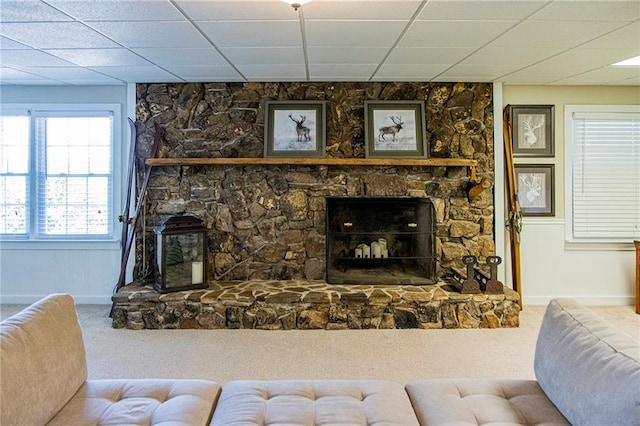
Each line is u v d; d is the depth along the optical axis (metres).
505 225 4.02
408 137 3.90
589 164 4.11
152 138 3.95
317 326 3.45
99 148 4.12
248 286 3.73
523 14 2.35
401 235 3.96
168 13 2.34
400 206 3.90
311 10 2.30
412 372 2.67
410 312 3.45
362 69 3.51
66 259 4.13
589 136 4.11
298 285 3.75
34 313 1.58
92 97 4.07
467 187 3.93
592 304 4.12
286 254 3.96
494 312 3.46
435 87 3.95
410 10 2.30
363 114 3.94
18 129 4.14
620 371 1.26
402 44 2.86
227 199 3.96
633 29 2.58
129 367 2.73
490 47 2.94
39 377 1.40
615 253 4.12
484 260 3.95
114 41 2.80
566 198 4.10
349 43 2.85
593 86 4.09
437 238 3.95
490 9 2.29
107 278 4.12
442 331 3.39
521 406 1.50
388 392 1.59
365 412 1.45
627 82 3.96
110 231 4.13
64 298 1.76
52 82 3.94
